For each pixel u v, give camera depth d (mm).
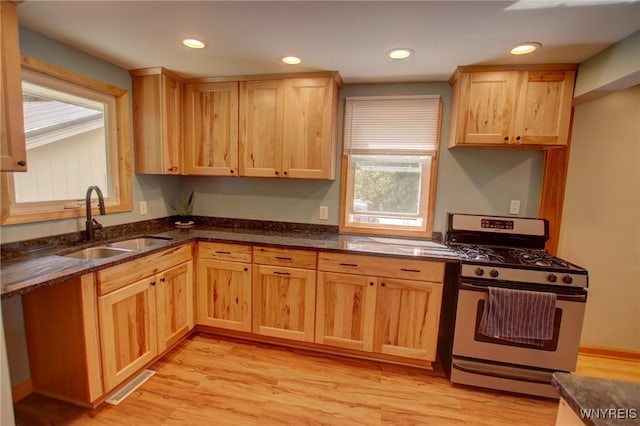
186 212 3049
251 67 2346
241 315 2463
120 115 2420
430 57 2057
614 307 2500
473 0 1407
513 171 2490
